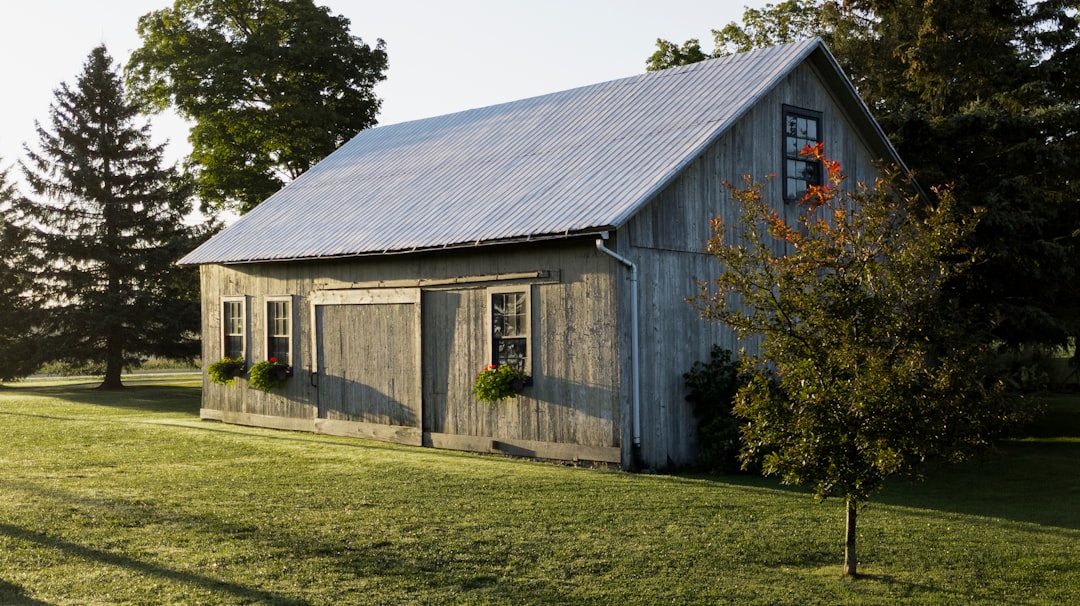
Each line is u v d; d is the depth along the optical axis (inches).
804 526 410.0
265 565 340.5
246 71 1481.3
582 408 600.7
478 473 540.4
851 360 317.1
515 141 804.0
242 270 860.0
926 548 375.2
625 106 767.7
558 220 597.6
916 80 936.9
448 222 681.0
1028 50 968.3
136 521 406.0
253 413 849.5
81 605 295.4
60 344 1428.4
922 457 321.4
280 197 942.4
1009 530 410.9
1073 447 733.3
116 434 733.3
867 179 793.6
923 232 332.5
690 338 628.1
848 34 1077.1
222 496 466.0
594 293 593.3
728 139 668.1
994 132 816.9
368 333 743.7
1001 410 324.8
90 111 1517.0
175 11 1549.0
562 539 381.1
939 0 909.2
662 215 613.0
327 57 1571.1
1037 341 850.8
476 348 663.8
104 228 1459.2
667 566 344.8
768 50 743.1
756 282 346.9
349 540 375.6
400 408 717.3
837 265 341.1
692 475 576.1
